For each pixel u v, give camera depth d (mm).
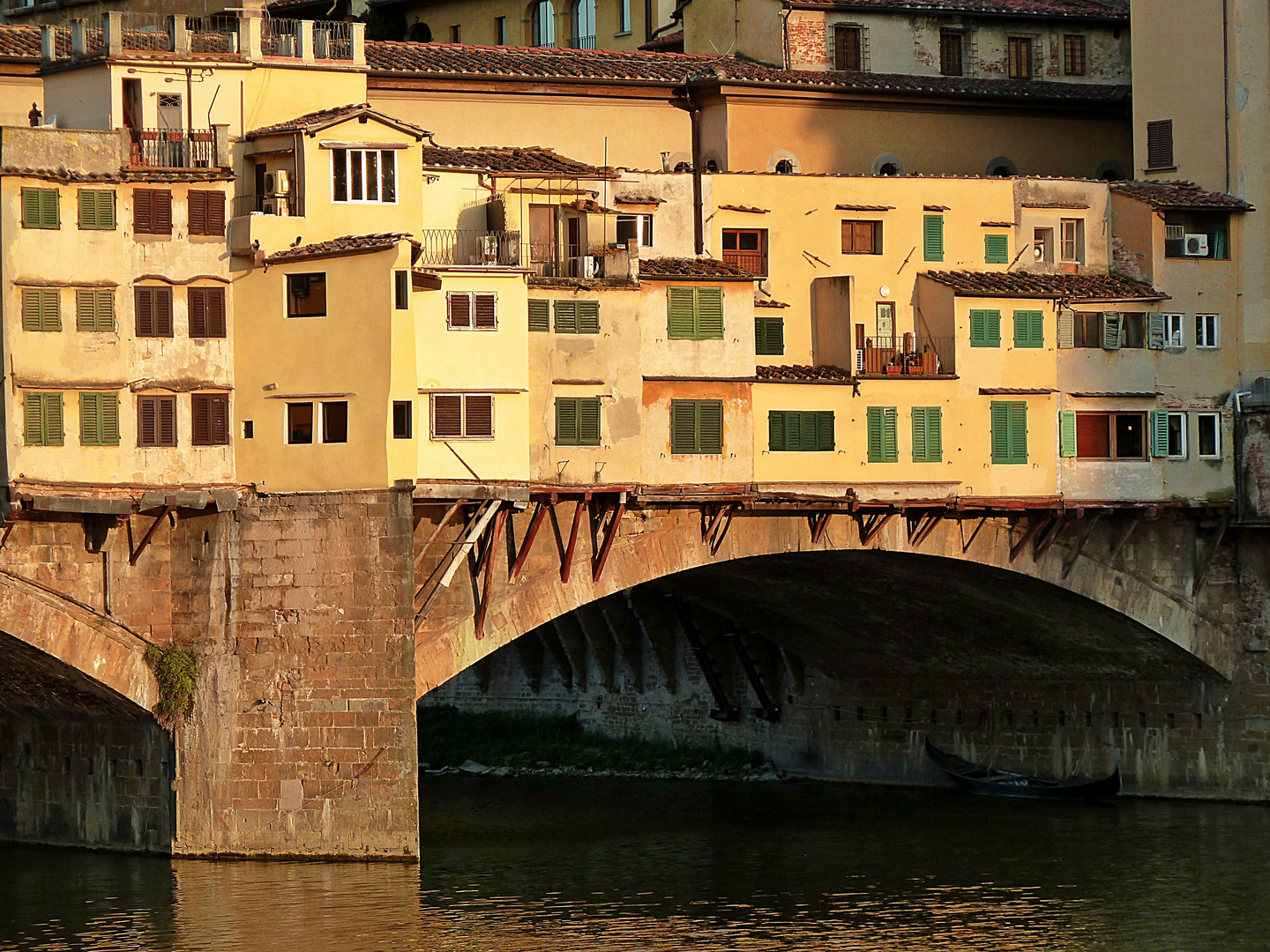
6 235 68312
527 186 76312
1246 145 88562
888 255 83188
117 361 69750
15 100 77125
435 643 72875
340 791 70250
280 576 70500
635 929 65500
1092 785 90812
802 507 79250
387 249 69250
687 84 86625
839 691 100375
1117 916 68188
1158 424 86250
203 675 71000
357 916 65188
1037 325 83562
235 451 71000
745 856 78312
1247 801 89375
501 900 68938
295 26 73750
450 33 107188
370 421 69625
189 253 70625
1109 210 87375
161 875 69500
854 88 88812
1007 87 92750
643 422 76375
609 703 108875
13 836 77750
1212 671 89500
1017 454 83250
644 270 77125
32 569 69188
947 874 74750
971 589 88250
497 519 72812
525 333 72750
